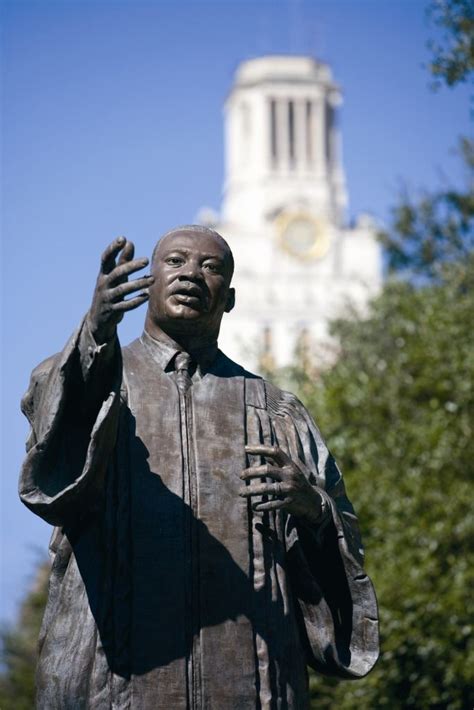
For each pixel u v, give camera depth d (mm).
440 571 19531
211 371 6406
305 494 6027
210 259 6391
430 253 29734
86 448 5875
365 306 28453
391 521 20000
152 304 6402
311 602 6211
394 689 18625
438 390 22094
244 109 87625
